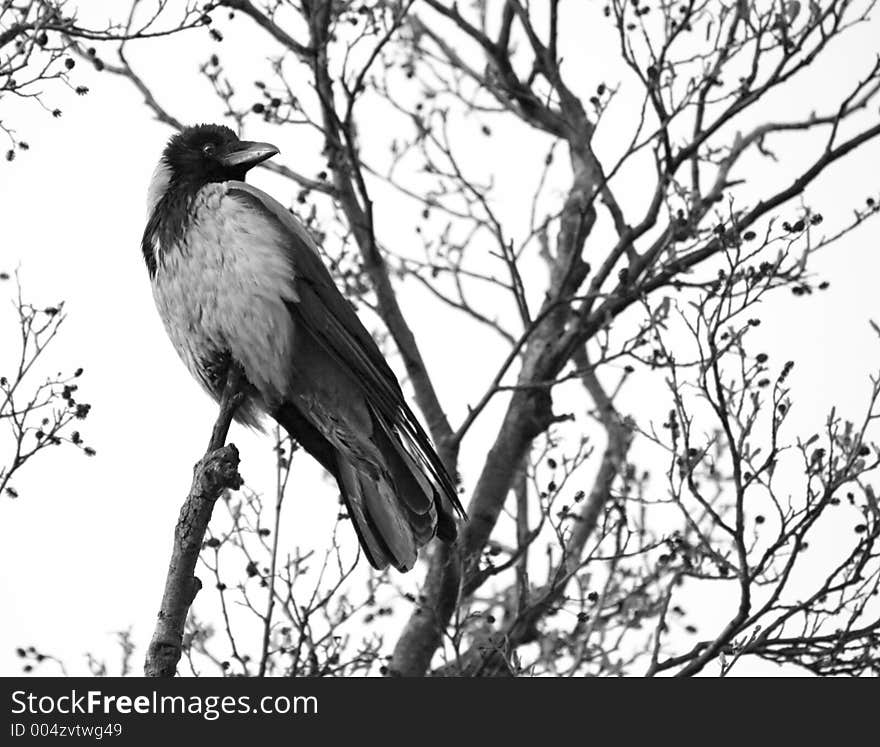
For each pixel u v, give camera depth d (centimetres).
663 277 1248
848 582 1041
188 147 1219
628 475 1151
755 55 1252
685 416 1053
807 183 1280
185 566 900
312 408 1173
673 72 1268
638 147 1294
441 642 1148
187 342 1165
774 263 1054
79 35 1029
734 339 1035
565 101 1494
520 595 1165
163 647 888
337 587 1121
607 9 1271
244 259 1123
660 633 1070
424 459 1145
